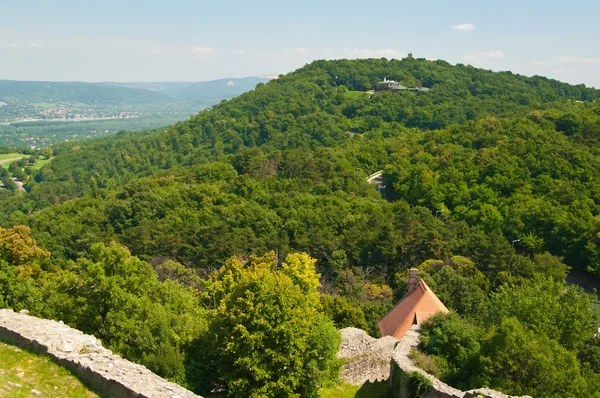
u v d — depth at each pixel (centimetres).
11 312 1970
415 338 2552
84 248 7500
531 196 7506
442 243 6219
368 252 6481
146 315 2305
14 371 1553
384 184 10325
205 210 8456
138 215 8456
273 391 1970
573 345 2675
